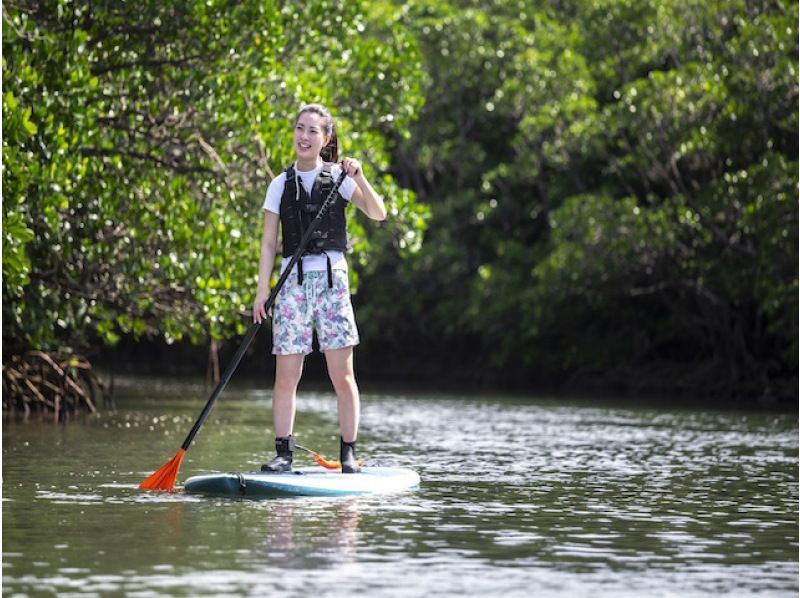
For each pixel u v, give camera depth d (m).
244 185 30.81
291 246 16.77
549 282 58.72
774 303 48.59
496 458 22.44
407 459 22.06
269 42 29.03
